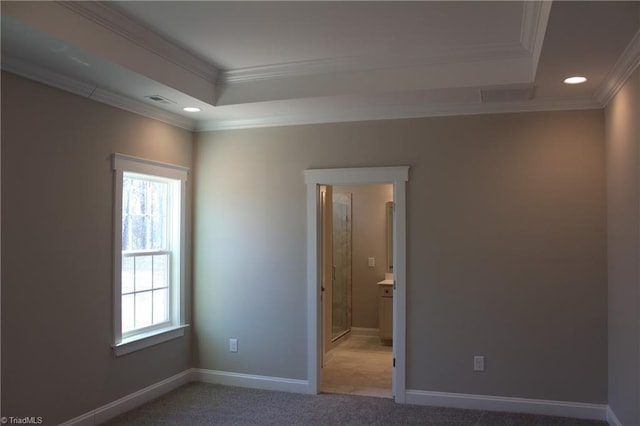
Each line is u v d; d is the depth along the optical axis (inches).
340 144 187.2
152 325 184.5
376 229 289.3
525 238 168.6
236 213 199.6
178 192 196.7
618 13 99.6
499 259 170.7
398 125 180.9
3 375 126.6
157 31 137.9
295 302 191.5
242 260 198.4
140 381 174.2
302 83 167.2
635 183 127.2
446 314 175.0
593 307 162.1
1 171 126.0
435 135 177.3
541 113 168.1
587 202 163.5
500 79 149.3
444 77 154.1
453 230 174.9
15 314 129.6
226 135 201.5
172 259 196.4
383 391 190.7
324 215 239.0
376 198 289.4
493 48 146.9
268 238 195.3
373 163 183.2
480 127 173.3
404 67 157.6
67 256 144.6
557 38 112.7
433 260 176.6
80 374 149.0
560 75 139.6
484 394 171.0
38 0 109.2
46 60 128.3
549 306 166.1
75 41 118.8
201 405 174.1
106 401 158.9
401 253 178.7
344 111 183.0
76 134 148.1
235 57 157.9
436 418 162.4
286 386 191.0
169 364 190.1
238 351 197.9
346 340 278.7
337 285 274.1
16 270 130.0
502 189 170.9
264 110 182.4
